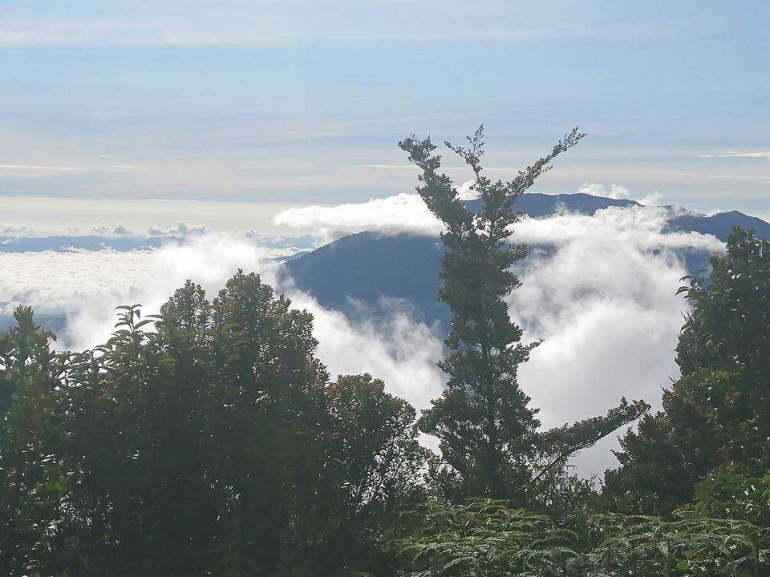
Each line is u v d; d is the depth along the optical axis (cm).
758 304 1007
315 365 1326
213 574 845
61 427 862
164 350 937
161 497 883
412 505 1333
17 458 831
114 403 893
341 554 1048
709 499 649
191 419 914
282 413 1063
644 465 1697
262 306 1154
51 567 820
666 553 500
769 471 728
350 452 1368
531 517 605
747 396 1006
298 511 973
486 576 529
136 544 866
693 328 1084
